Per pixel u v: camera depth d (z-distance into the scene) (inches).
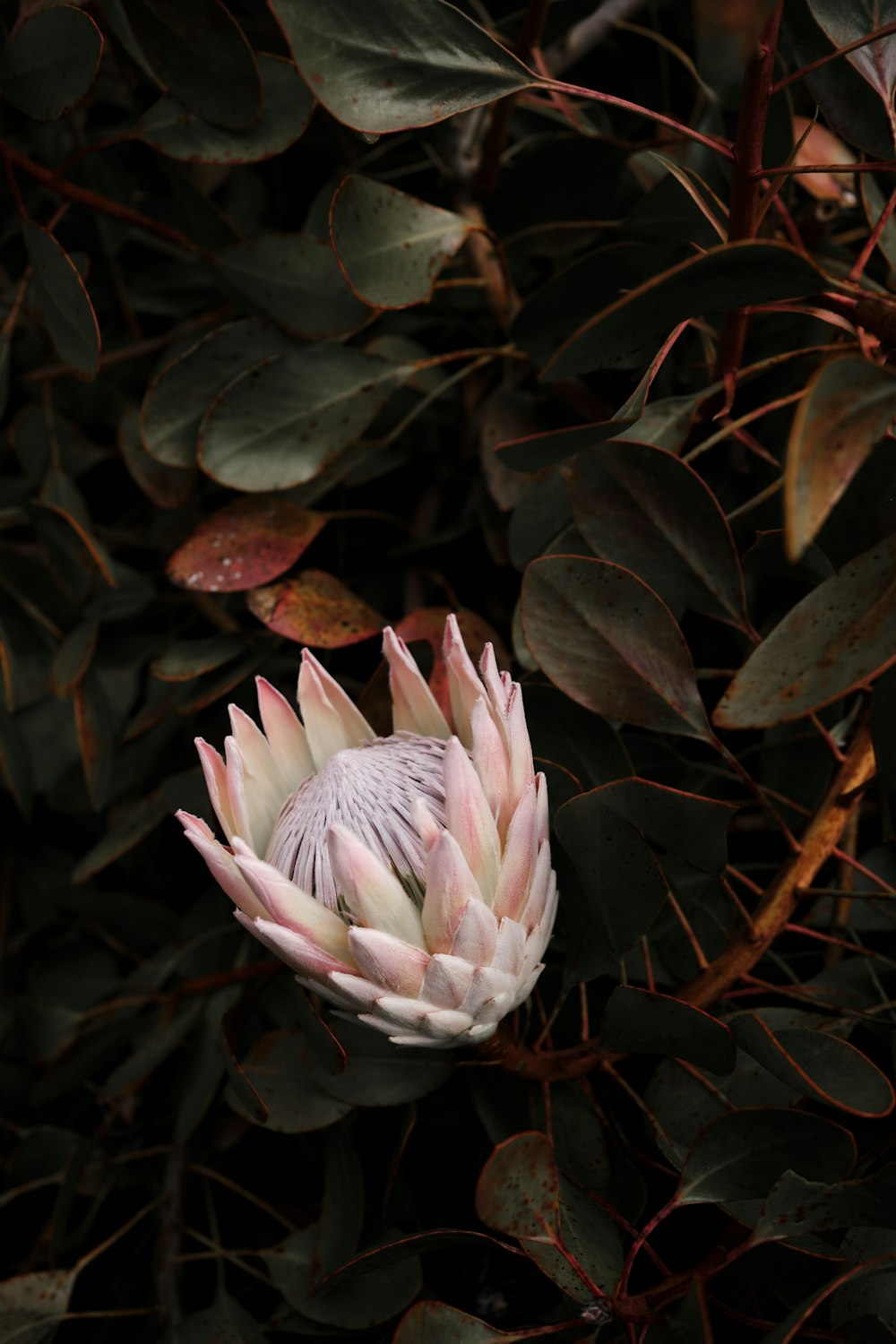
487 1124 33.3
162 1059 36.7
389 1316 33.1
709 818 31.2
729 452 35.6
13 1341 34.3
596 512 31.9
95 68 33.1
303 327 36.1
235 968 37.8
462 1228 35.1
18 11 36.9
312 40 31.3
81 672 37.9
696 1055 31.5
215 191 40.1
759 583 34.9
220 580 35.6
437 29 31.4
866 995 33.7
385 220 33.8
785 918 32.6
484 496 37.3
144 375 40.3
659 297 29.7
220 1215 37.3
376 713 34.3
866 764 32.5
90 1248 37.9
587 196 37.7
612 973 34.2
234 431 35.4
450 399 38.4
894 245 33.1
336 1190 34.2
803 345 35.2
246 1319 34.7
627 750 34.8
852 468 27.9
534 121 38.8
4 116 40.5
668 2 38.6
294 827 31.6
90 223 39.5
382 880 30.1
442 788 31.4
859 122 33.3
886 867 35.0
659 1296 31.0
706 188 33.4
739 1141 31.3
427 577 38.2
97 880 40.1
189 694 36.8
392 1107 35.8
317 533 37.5
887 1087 30.5
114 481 40.9
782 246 29.0
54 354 40.5
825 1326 32.2
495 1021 31.0
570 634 32.1
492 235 34.9
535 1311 34.0
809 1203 30.9
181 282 40.0
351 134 39.1
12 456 41.1
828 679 30.1
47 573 38.6
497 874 30.5
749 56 29.0
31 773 38.9
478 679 31.1
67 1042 38.4
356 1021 31.3
